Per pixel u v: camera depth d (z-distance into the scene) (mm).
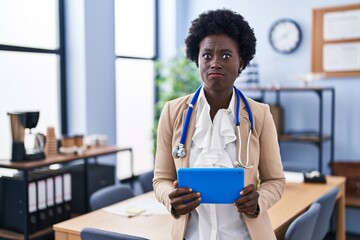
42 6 3553
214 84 1237
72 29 3672
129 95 4492
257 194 1203
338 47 3926
